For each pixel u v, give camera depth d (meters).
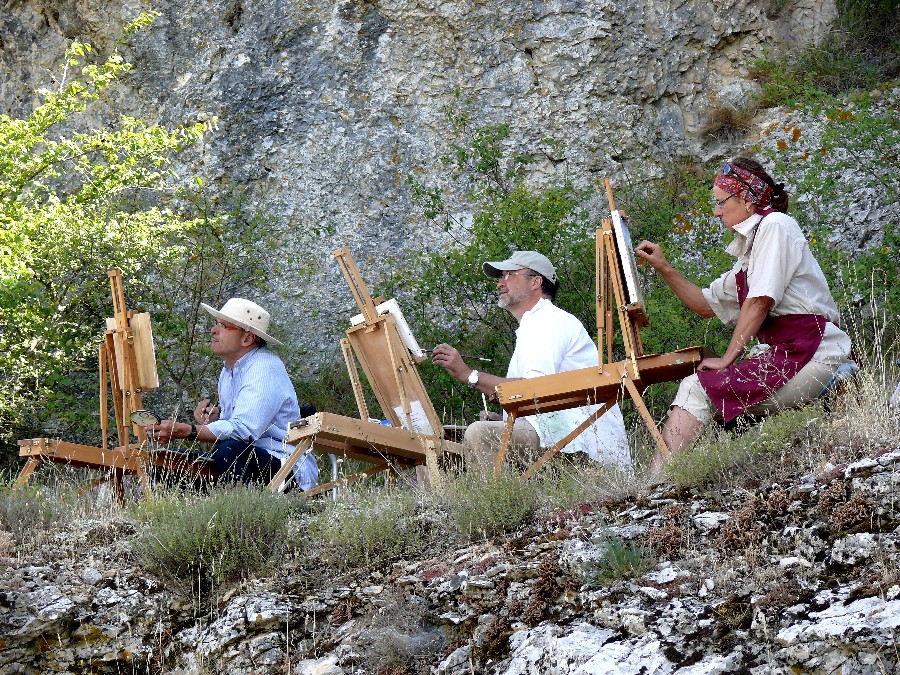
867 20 12.83
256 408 6.52
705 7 13.00
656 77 12.87
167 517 5.29
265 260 11.86
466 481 5.34
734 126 12.51
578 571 4.21
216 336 6.80
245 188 12.36
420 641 4.25
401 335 6.39
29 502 5.70
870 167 9.66
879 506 3.89
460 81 12.90
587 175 12.54
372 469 6.35
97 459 6.13
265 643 4.51
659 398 8.14
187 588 4.91
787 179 10.40
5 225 10.48
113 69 12.05
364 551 5.00
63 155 11.47
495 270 6.83
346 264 6.45
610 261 5.38
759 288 5.34
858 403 4.96
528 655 3.87
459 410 9.20
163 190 12.59
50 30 13.60
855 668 3.19
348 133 12.84
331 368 11.34
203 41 13.18
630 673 3.54
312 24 13.08
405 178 12.66
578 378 5.35
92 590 4.87
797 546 3.90
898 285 8.04
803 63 12.65
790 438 4.77
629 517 4.56
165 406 10.83
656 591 3.91
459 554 4.78
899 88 11.78
